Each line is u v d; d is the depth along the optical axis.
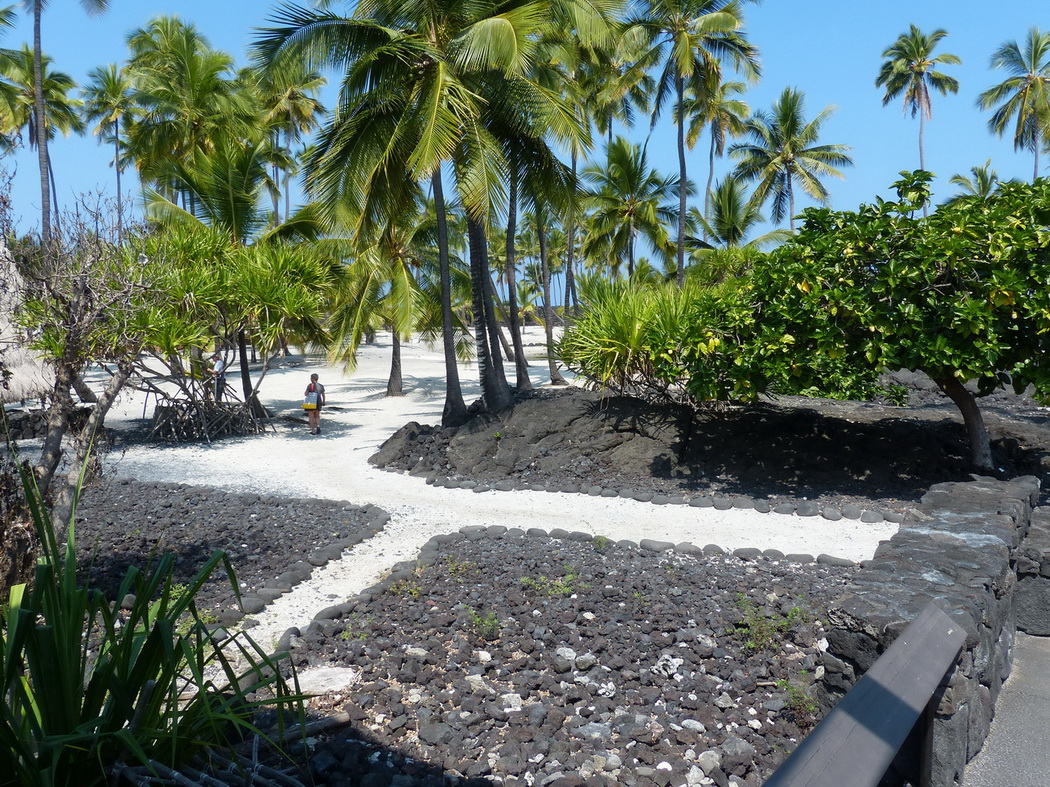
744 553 7.38
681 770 3.54
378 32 14.54
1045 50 46.94
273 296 17.39
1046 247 9.23
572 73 23.42
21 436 15.09
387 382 31.12
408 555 7.89
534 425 13.17
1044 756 3.19
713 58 29.38
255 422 18.64
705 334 11.16
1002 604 3.88
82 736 2.54
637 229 33.66
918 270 9.36
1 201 5.20
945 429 11.83
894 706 2.06
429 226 23.89
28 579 4.50
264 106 38.00
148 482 11.92
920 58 49.16
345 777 3.45
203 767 3.22
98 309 5.18
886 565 3.65
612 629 5.30
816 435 11.92
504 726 4.01
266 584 6.71
